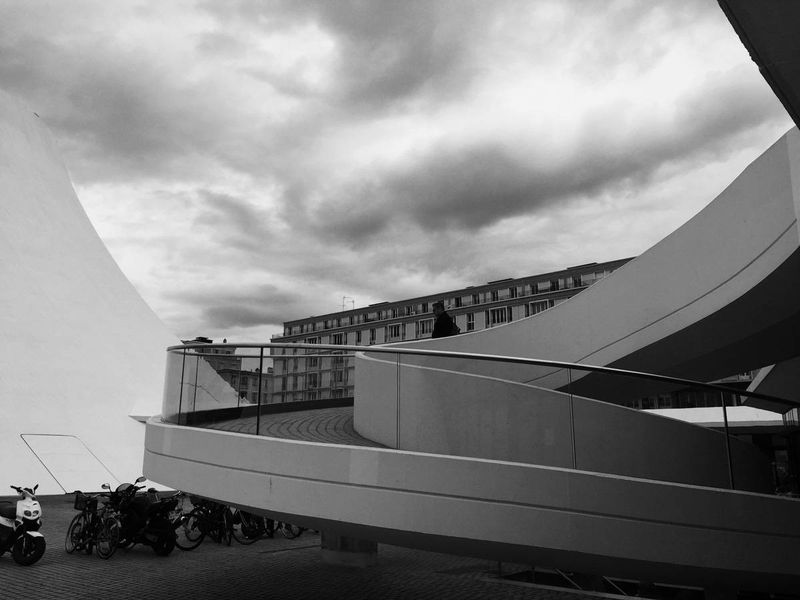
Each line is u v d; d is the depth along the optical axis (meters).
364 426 7.30
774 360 11.17
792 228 6.83
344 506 5.60
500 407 6.17
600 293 10.73
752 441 6.90
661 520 5.60
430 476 5.48
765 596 8.77
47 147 28.88
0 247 24.14
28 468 18.62
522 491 5.47
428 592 8.34
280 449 5.96
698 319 8.80
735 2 3.04
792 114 4.19
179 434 7.05
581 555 5.52
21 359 21.94
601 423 6.38
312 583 8.70
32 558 9.41
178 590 8.01
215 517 12.30
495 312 62.47
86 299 26.31
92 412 22.39
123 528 10.62
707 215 8.69
